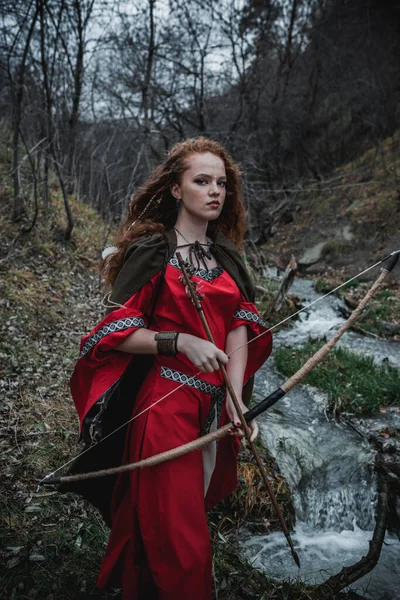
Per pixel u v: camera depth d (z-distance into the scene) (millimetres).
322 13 13055
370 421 4207
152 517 1933
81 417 2135
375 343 6086
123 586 2014
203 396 2053
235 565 2697
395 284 8438
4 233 5945
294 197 11828
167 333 1924
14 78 6605
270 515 3207
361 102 13461
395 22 13070
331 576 2715
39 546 2494
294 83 13750
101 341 1931
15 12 6152
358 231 10461
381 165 11789
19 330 4555
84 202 8633
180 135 9805
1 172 7125
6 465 2955
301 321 6879
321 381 4727
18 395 3615
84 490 2236
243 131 12328
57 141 7367
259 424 3996
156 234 2072
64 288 5734
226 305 2080
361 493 3621
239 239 2443
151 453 1975
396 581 2912
